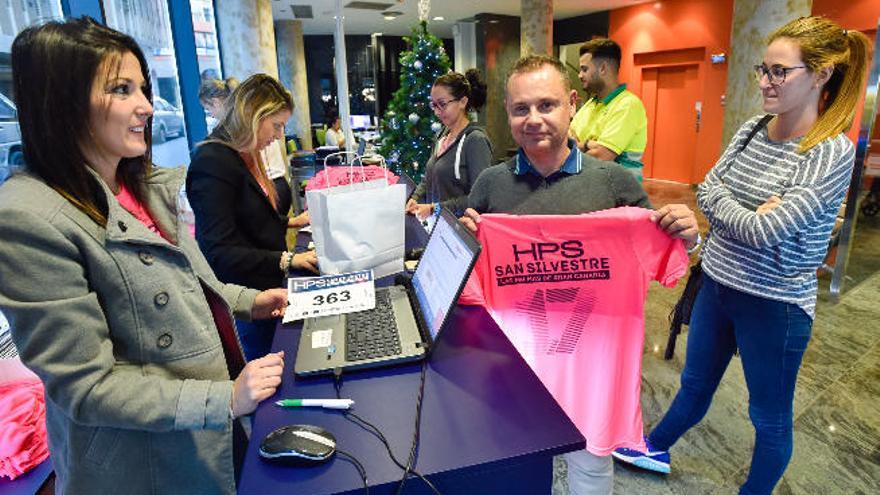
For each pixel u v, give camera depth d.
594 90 2.42
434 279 1.15
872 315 3.15
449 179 2.35
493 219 1.21
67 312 0.73
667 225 1.13
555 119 1.19
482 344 1.10
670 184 8.52
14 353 1.75
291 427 0.80
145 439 0.88
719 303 1.52
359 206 1.46
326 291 1.34
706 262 1.56
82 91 0.76
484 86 2.71
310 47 12.91
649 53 8.52
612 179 1.29
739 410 2.19
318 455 0.75
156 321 0.86
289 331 1.18
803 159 1.28
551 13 6.62
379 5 8.44
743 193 1.42
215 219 1.49
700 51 7.78
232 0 5.16
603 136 2.28
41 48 0.74
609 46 2.30
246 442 1.20
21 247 0.70
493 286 1.26
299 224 2.20
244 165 1.58
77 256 0.77
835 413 2.17
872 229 5.08
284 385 0.97
